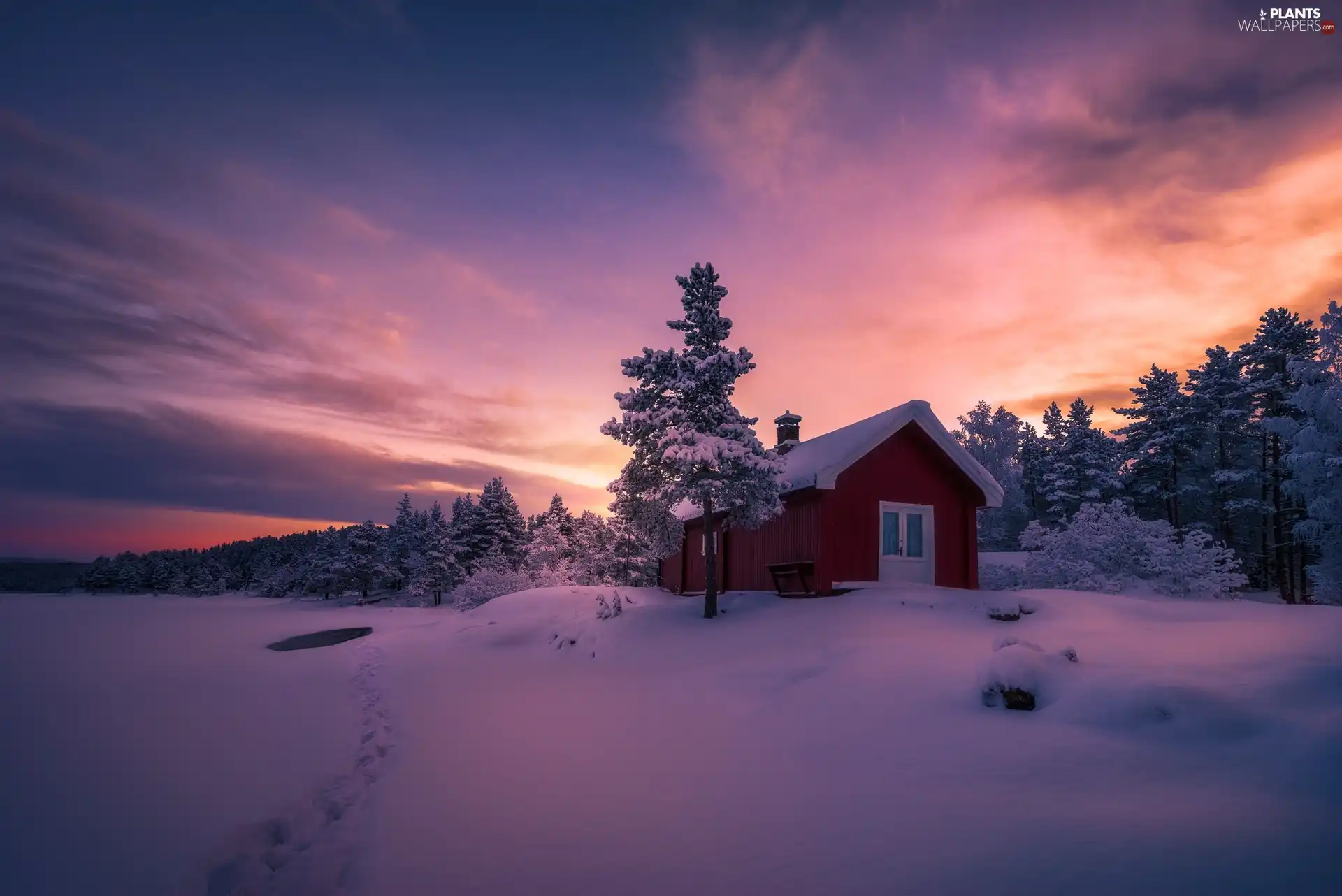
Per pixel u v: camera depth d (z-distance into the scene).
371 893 4.34
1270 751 5.68
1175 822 4.64
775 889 4.16
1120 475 52.41
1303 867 3.91
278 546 158.00
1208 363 48.31
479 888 4.34
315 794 6.51
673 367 17.67
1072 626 12.98
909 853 4.54
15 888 4.25
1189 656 9.00
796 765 6.73
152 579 132.88
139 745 8.06
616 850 4.89
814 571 18.56
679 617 16.98
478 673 14.17
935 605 15.02
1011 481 63.72
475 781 6.61
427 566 68.69
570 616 21.09
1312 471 25.25
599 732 8.51
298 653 20.16
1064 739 6.67
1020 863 4.25
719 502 17.20
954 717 7.74
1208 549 19.33
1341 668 6.92
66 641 24.47
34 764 7.10
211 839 5.22
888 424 19.27
